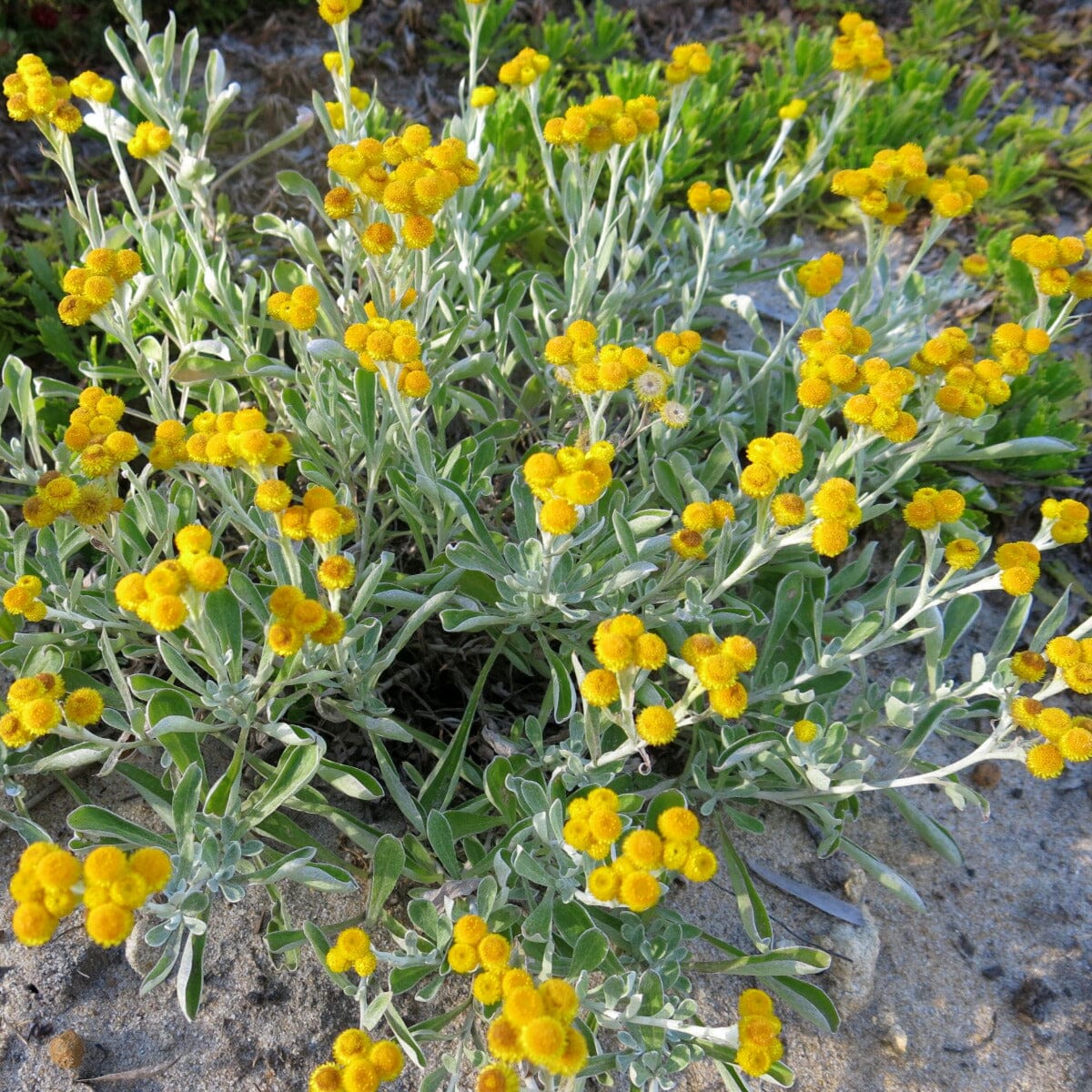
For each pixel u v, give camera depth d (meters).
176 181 0.52
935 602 0.39
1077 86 0.86
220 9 0.80
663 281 0.64
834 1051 0.39
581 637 0.43
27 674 0.38
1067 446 0.51
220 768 0.43
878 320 0.55
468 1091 0.37
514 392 0.59
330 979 0.38
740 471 0.47
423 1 0.82
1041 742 0.36
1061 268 0.45
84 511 0.34
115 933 0.25
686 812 0.29
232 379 0.54
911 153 0.48
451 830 0.39
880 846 0.45
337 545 0.33
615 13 0.88
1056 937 0.44
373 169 0.40
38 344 0.57
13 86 0.42
